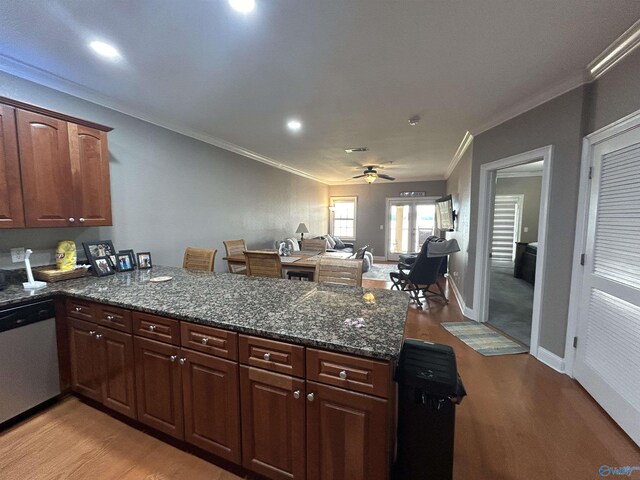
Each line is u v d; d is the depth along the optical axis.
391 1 1.47
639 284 1.70
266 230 5.62
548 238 2.55
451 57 2.00
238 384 1.39
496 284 5.73
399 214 8.74
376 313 1.52
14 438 1.72
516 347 2.94
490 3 1.48
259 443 1.37
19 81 2.14
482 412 1.96
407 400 1.27
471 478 1.46
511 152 3.01
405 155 5.20
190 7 1.50
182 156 3.64
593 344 2.10
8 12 1.53
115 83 2.40
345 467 1.20
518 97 2.66
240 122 3.40
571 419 1.88
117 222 2.90
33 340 1.85
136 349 1.68
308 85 2.42
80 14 1.55
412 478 1.30
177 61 2.04
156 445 1.68
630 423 1.71
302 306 1.63
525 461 1.56
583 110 2.24
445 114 3.09
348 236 9.26
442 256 4.25
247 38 1.79
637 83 1.76
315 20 1.62
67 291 1.94
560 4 1.48
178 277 2.38
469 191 3.90
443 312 4.08
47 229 2.38
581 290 2.25
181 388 1.55
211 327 1.44
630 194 1.79
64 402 2.04
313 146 4.53
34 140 1.99
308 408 1.24
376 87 2.46
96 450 1.65
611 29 1.68
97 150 2.38
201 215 3.98
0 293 1.88
